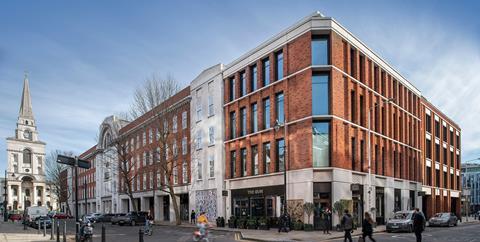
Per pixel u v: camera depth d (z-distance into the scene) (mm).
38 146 130250
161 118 42594
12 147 124812
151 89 43844
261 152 33750
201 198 41969
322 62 29656
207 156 41469
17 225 45375
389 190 36375
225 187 38438
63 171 94188
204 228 16641
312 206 27719
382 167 36031
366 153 32812
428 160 49219
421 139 46969
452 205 60906
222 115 39500
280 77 32594
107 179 72875
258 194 33562
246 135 35750
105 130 74125
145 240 22531
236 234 26578
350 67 31844
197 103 44188
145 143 55969
